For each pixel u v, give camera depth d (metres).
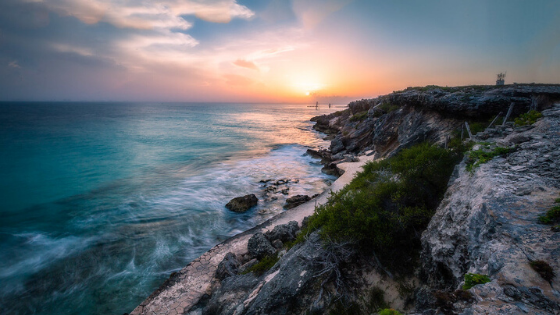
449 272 4.98
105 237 15.17
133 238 15.05
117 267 12.45
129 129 67.38
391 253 7.50
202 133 63.00
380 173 12.88
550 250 3.14
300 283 7.20
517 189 4.59
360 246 7.86
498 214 4.04
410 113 23.25
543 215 3.76
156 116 122.62
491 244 3.65
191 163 32.97
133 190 23.00
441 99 17.81
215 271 11.06
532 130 8.25
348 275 7.32
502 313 2.51
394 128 25.25
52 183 24.89
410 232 7.83
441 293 3.07
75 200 20.69
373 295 6.81
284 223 14.73
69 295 10.73
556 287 2.69
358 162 27.95
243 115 148.50
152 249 13.98
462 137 13.46
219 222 16.95
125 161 33.69
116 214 18.16
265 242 11.84
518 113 13.84
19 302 10.39
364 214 8.54
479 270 3.54
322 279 7.23
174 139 52.25
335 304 6.75
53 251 13.77
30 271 12.17
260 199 20.69
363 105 59.75
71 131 60.00
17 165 31.20
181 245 14.34
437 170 9.61
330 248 7.87
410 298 6.48
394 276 7.04
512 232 3.62
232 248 12.73
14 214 18.19
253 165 31.98
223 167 31.00
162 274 12.00
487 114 15.09
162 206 19.48
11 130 59.38
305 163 33.09
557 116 9.36
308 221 11.82
